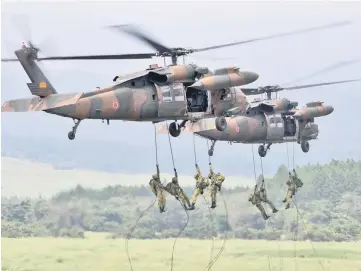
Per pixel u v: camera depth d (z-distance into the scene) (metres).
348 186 193.00
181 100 85.75
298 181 116.19
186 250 145.00
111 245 145.75
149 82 84.00
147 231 162.62
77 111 77.94
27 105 76.56
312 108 121.31
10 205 171.00
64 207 167.38
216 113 90.81
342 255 151.38
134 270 128.12
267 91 118.81
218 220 170.12
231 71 89.50
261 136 115.12
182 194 86.19
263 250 151.12
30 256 132.50
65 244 143.50
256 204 110.88
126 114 81.81
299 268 136.88
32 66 76.75
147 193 178.50
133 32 83.69
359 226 177.12
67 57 77.62
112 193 173.50
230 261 137.12
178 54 87.31
